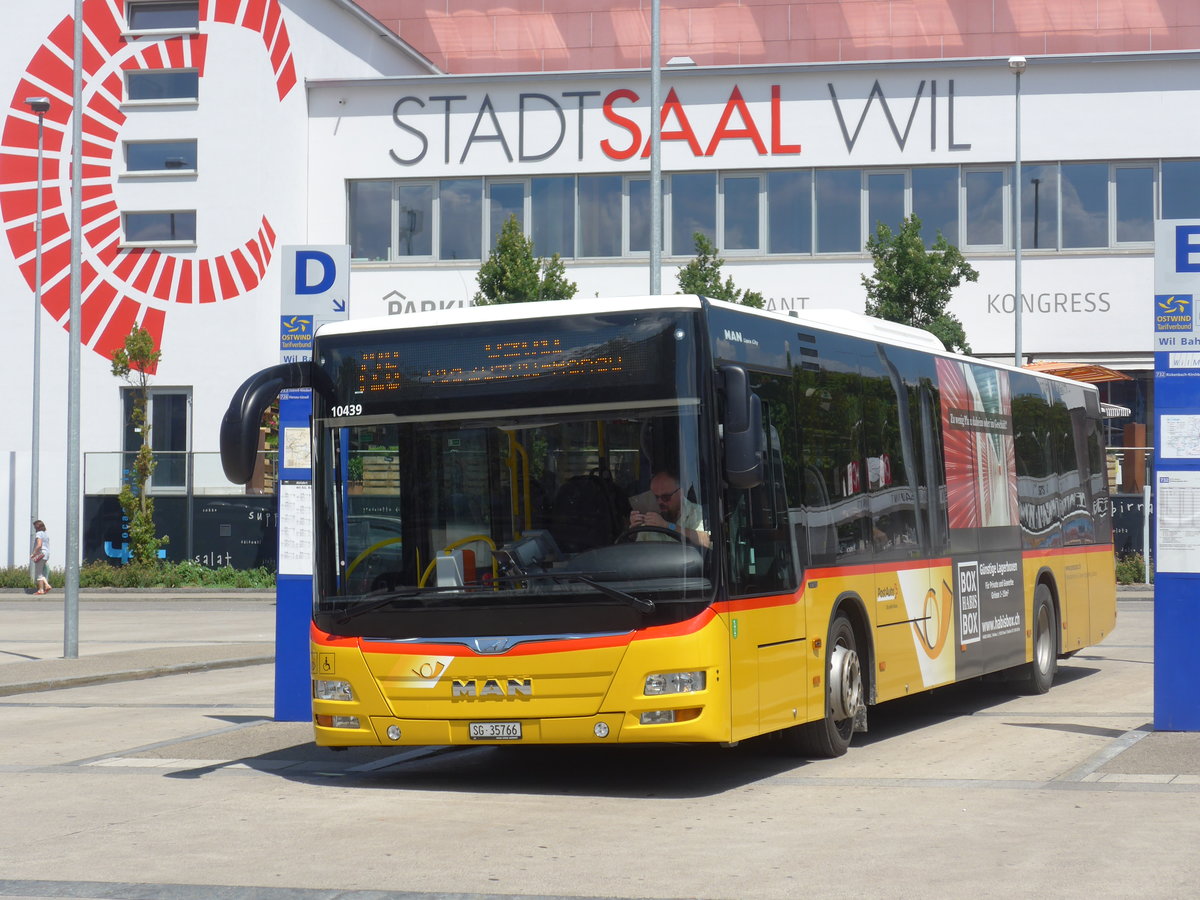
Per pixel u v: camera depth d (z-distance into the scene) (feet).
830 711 36.63
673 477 31.17
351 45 145.59
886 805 30.40
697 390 31.45
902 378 42.22
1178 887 22.82
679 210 129.59
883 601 39.45
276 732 42.91
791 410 35.27
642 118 130.00
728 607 31.17
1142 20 164.04
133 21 138.31
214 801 31.68
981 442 47.67
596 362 31.99
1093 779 33.14
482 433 32.53
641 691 30.48
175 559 133.59
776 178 128.57
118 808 30.83
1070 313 125.49
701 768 35.94
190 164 136.77
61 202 138.00
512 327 32.71
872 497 39.37
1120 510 119.55
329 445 33.71
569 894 22.66
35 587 128.16
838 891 22.74
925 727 43.27
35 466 130.21
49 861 25.46
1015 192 118.11
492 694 31.32
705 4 170.81
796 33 168.55
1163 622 39.99
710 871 24.21
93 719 47.29
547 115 131.64
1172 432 39.42
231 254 135.13
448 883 23.45
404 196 134.21
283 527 45.01
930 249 116.16
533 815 29.76
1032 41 165.37
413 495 32.83
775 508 33.86
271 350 135.13
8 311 138.10
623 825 28.53
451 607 31.83
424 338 33.27
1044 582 52.75
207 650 71.41
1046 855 25.25
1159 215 124.88
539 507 31.86
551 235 131.75
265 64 134.82
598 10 173.17
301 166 135.13
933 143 126.31
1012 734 41.19
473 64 175.42
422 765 37.04
